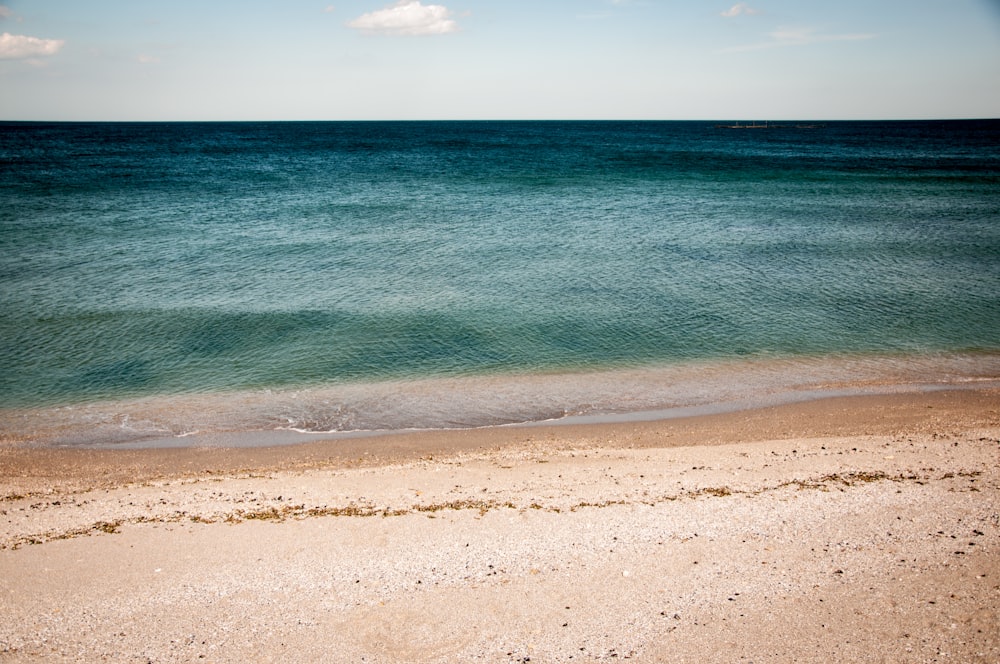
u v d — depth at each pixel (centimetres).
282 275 2536
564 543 907
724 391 1584
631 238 3250
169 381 1622
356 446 1316
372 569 848
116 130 19700
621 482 1120
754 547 889
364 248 3002
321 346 1842
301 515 1003
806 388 1600
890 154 9450
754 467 1177
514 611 763
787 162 7894
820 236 3294
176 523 979
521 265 2709
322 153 9394
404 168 6988
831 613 746
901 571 821
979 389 1582
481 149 10550
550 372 1697
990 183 5544
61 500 1080
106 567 854
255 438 1352
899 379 1647
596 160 8175
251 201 4397
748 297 2300
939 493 1038
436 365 1733
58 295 2253
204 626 740
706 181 5753
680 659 684
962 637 697
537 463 1220
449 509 1018
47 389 1567
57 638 717
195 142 12081
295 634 728
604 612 759
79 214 3800
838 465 1176
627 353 1817
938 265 2728
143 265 2659
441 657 692
